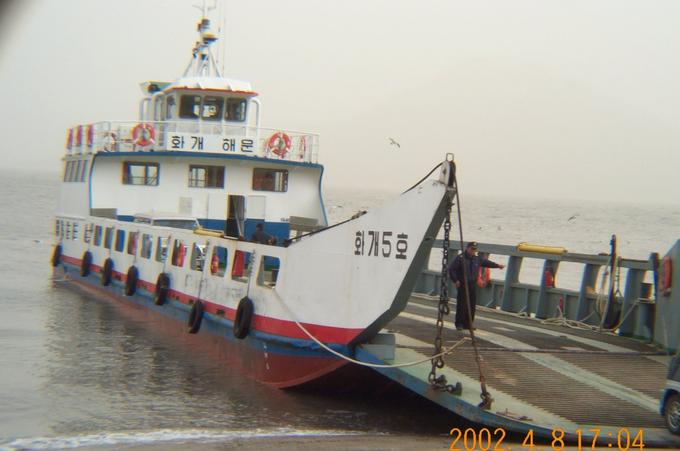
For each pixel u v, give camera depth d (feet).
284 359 47.55
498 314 65.51
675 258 52.03
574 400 39.60
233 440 38.42
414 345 46.32
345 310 43.47
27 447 37.42
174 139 75.77
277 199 78.23
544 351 48.67
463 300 52.24
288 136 78.28
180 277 62.80
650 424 37.42
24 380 50.44
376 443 37.55
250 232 76.28
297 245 46.70
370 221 42.29
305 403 46.44
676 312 50.80
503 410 36.52
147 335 64.69
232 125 77.92
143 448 37.14
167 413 43.93
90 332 65.72
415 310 63.41
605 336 56.75
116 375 52.16
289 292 46.88
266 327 48.39
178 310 63.31
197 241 60.44
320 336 44.73
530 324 60.49
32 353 57.93
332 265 44.34
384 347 42.73
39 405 45.06
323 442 38.04
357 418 43.50
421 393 39.06
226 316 53.78
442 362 38.47
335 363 44.27
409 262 39.86
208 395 47.70
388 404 46.62
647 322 56.24
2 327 67.31
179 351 59.16
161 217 72.23
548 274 65.31
